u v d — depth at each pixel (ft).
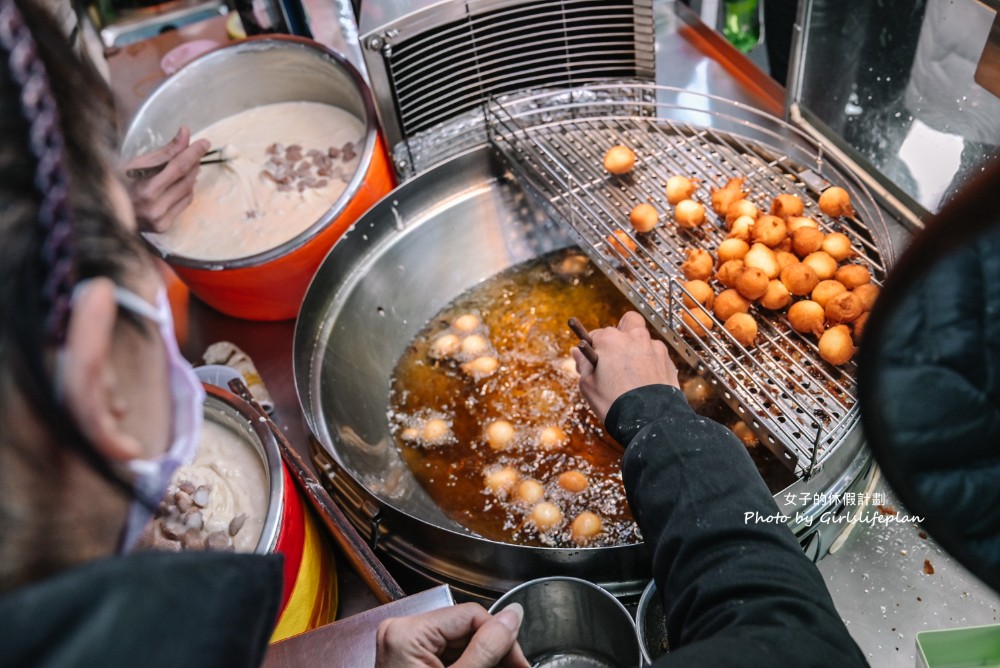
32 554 1.28
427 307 5.37
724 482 2.57
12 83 1.19
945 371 0.99
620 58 5.23
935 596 3.86
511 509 4.40
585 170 5.11
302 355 4.61
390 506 3.84
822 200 4.55
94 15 7.39
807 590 2.26
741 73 5.82
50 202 1.19
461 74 5.14
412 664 2.77
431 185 5.25
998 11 3.41
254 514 3.79
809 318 4.09
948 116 3.98
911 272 0.98
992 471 0.99
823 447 3.67
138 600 1.27
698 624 2.29
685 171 5.07
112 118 1.39
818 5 4.28
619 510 4.29
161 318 1.45
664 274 4.54
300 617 3.70
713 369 3.93
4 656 1.15
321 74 5.64
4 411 1.19
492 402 4.87
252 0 6.13
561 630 3.68
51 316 1.18
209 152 5.53
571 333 5.11
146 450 1.43
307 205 5.30
